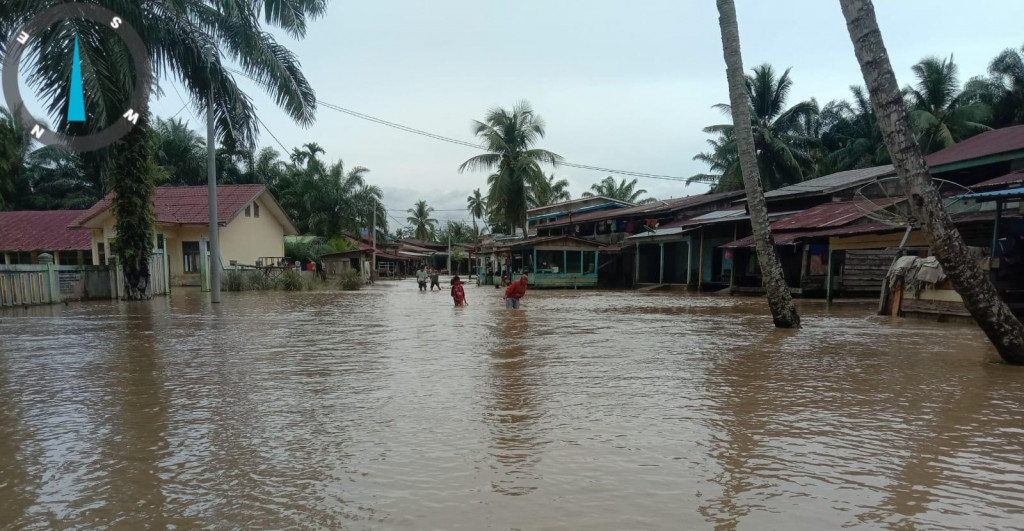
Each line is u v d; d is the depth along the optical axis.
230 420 4.34
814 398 5.01
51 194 43.59
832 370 6.29
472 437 3.92
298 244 40.72
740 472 3.27
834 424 4.21
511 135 38.81
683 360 7.00
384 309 15.65
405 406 4.77
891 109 7.12
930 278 12.16
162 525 2.65
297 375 6.08
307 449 3.68
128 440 3.88
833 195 23.56
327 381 5.77
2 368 6.46
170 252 30.05
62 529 2.62
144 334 9.66
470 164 39.03
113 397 5.09
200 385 5.58
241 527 2.62
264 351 7.79
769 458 3.50
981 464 3.40
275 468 3.35
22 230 32.75
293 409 4.67
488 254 42.91
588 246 33.69
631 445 3.75
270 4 15.79
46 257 16.27
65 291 16.84
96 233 30.08
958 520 2.68
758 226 10.90
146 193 17.94
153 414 4.52
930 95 36.81
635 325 11.26
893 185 22.31
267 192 33.69
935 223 6.84
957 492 3.00
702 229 27.48
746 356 7.30
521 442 3.81
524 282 15.95
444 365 6.68
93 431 4.07
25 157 41.16
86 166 17.16
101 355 7.41
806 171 41.09
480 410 4.63
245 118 18.00
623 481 3.14
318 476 3.22
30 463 3.45
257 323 11.58
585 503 2.86
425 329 10.57
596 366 6.60
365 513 2.76
